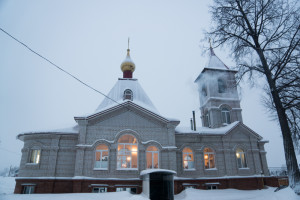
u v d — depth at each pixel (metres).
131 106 22.39
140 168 20.58
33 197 15.59
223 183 22.78
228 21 17.45
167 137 22.19
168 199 18.61
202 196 18.44
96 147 20.91
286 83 16.05
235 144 24.72
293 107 16.41
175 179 20.88
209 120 29.97
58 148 20.97
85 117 21.05
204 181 22.38
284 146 15.16
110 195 16.39
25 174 20.17
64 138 21.48
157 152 21.75
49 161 20.52
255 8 17.14
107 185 19.44
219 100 30.02
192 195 18.55
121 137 21.73
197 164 23.22
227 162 23.67
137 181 19.97
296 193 13.67
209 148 24.39
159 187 20.42
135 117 22.30
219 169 23.45
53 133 21.19
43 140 21.28
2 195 16.14
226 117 29.52
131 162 21.06
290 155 14.70
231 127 25.06
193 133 23.94
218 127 28.27
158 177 20.62
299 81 15.30
